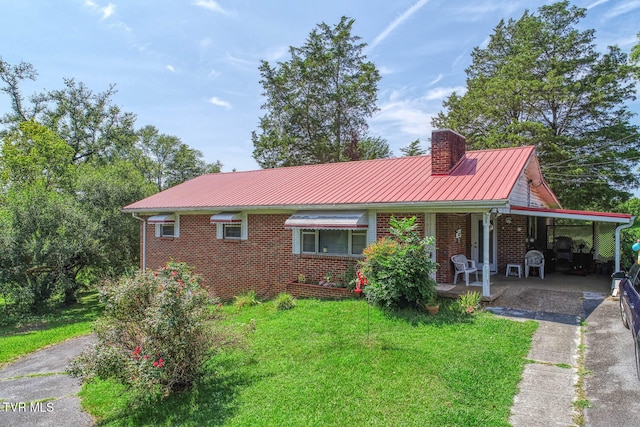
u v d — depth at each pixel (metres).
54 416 6.84
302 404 5.80
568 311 10.01
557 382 6.18
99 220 20.59
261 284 15.63
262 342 8.83
